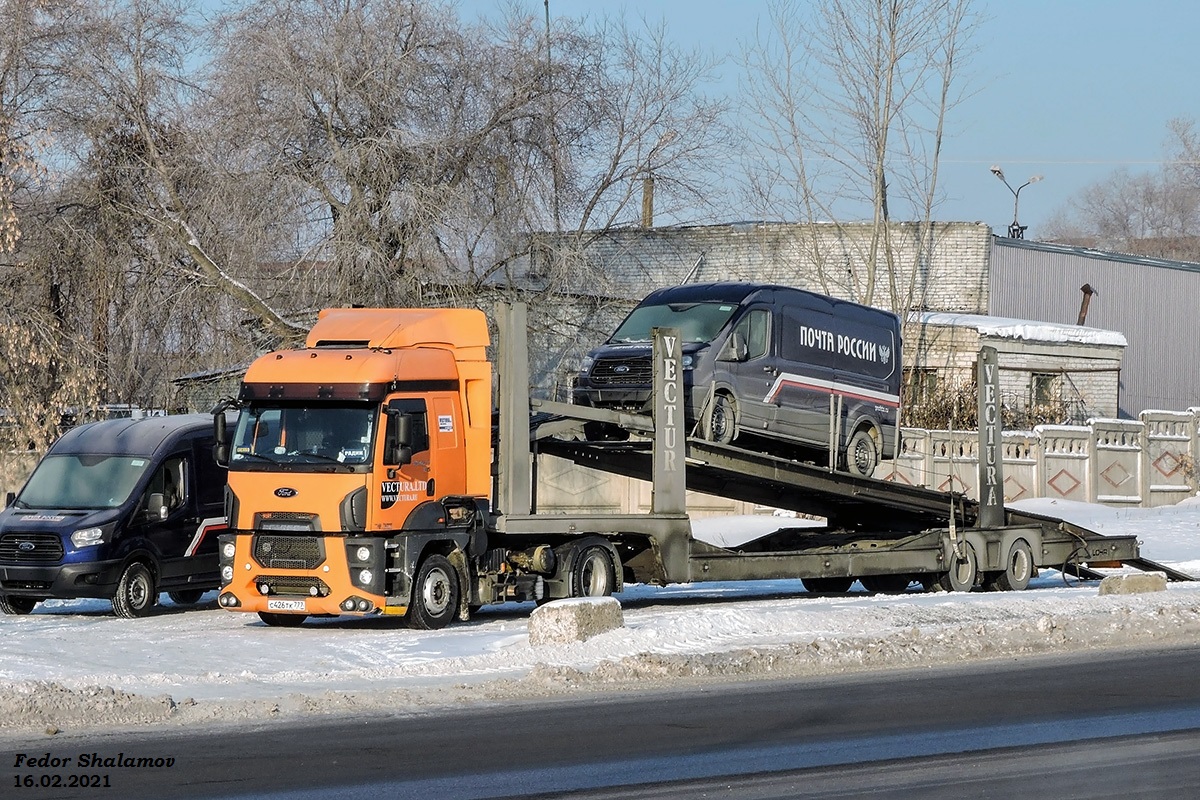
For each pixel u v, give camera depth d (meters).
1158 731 18.92
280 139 55.22
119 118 58.94
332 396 31.45
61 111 58.00
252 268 56.03
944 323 81.69
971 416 74.62
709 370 35.59
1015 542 44.72
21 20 57.00
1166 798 15.02
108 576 35.72
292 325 56.28
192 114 57.50
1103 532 57.84
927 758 17.06
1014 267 100.81
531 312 60.16
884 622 30.30
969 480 65.44
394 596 31.36
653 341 34.38
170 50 60.78
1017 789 15.42
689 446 35.22
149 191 59.06
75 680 22.69
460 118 58.44
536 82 59.81
